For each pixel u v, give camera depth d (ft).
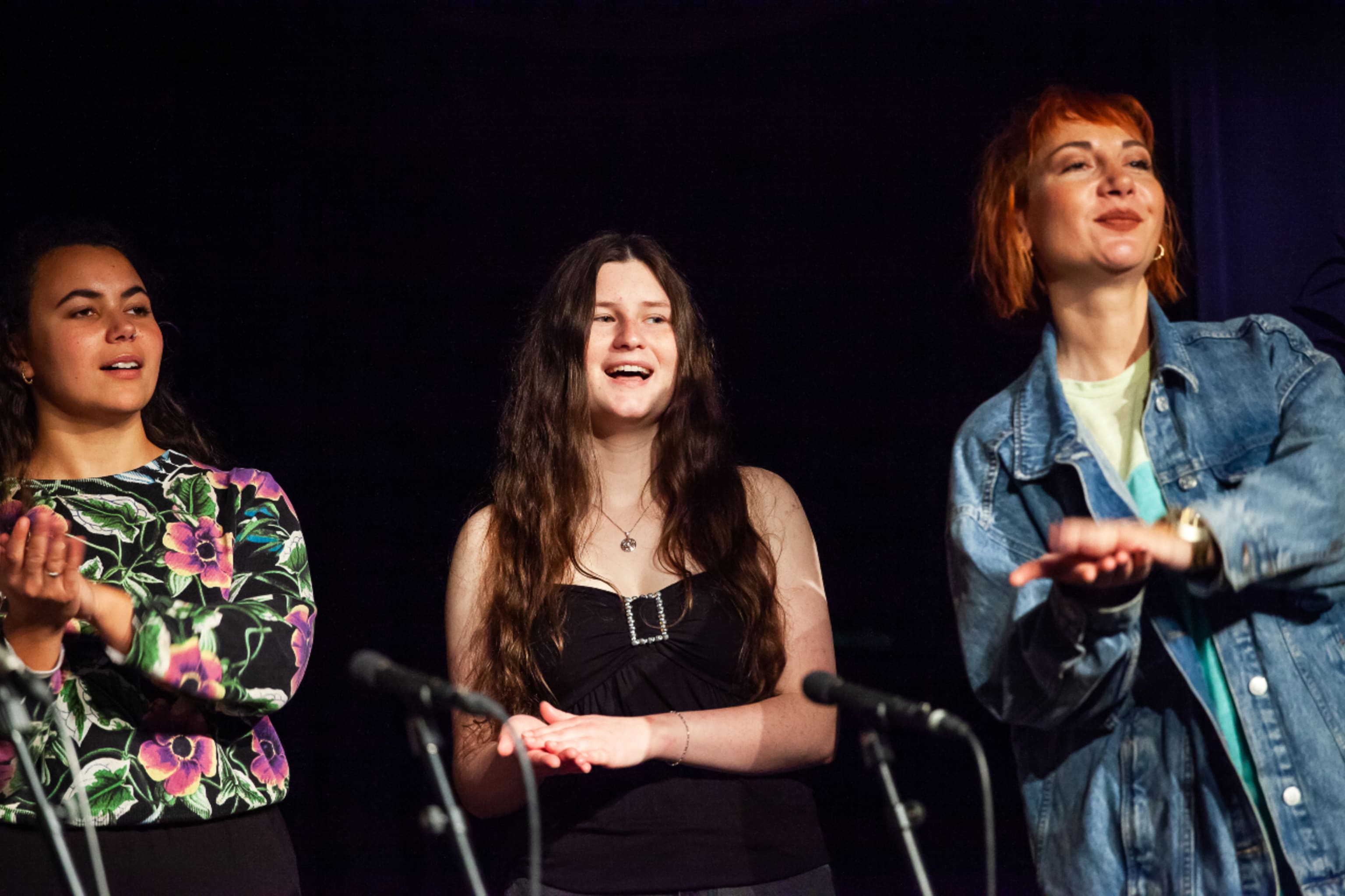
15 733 9.57
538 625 13.35
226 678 12.23
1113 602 10.32
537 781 12.91
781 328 27.89
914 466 27.25
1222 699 10.85
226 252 27.76
